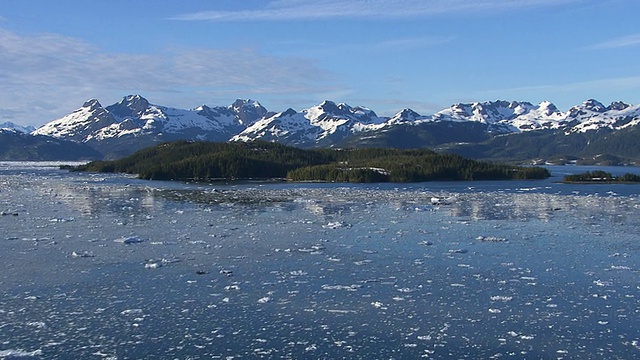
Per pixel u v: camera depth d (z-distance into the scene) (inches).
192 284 1547.7
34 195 3996.1
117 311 1333.7
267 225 2527.1
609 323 1267.2
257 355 1102.4
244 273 1660.9
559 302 1407.5
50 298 1423.5
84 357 1091.3
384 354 1109.1
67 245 2034.9
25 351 1117.1
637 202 3590.1
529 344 1156.5
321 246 2037.4
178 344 1149.7
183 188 4842.5
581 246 2059.5
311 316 1307.8
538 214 2950.3
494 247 2039.9
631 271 1695.4
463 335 1200.8
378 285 1546.5
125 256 1865.2
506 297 1438.2
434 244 2091.5
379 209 3154.5
